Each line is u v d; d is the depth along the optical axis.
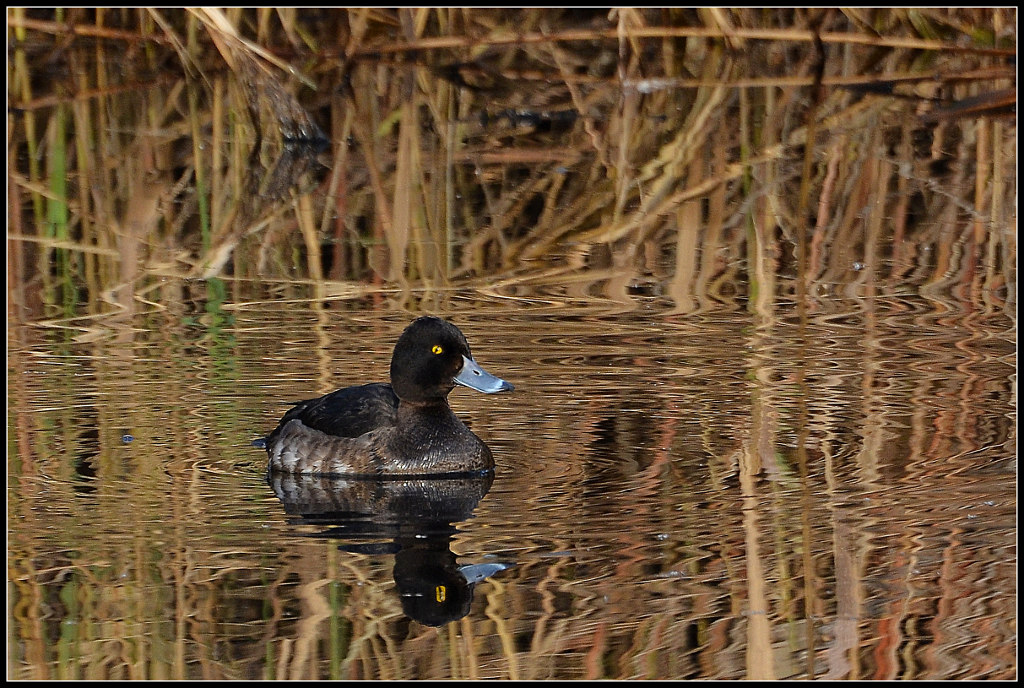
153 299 15.57
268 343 13.97
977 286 15.69
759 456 11.01
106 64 25.11
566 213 18.92
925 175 20.20
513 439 11.64
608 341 13.97
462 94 24.52
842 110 23.69
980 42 23.58
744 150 21.64
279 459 11.19
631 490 10.40
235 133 22.64
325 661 8.11
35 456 11.07
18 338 14.13
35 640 8.27
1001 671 8.05
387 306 15.22
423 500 10.42
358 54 24.09
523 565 9.14
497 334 14.20
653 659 8.13
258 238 18.06
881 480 10.44
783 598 8.70
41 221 18.84
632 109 23.95
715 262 16.73
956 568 9.03
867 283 15.88
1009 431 11.40
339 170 21.36
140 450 11.30
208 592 8.80
